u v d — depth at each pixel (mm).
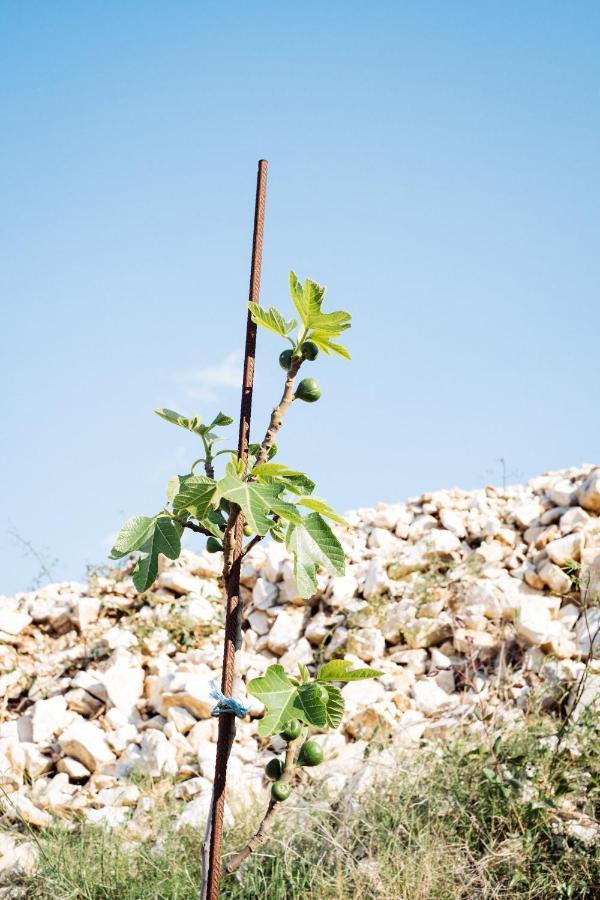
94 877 4195
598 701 4898
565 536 6691
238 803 4750
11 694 6492
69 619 7180
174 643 6719
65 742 5594
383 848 4012
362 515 8641
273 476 2381
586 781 4230
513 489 8359
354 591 6898
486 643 5965
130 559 7871
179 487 2373
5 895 4230
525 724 4730
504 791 4020
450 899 3691
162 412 2576
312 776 4973
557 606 6133
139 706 6105
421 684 5797
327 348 2504
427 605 6434
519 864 3807
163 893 3982
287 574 7070
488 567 6832
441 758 4633
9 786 5422
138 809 5008
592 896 3688
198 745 5598
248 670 6289
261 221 2607
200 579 7562
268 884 3998
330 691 2307
